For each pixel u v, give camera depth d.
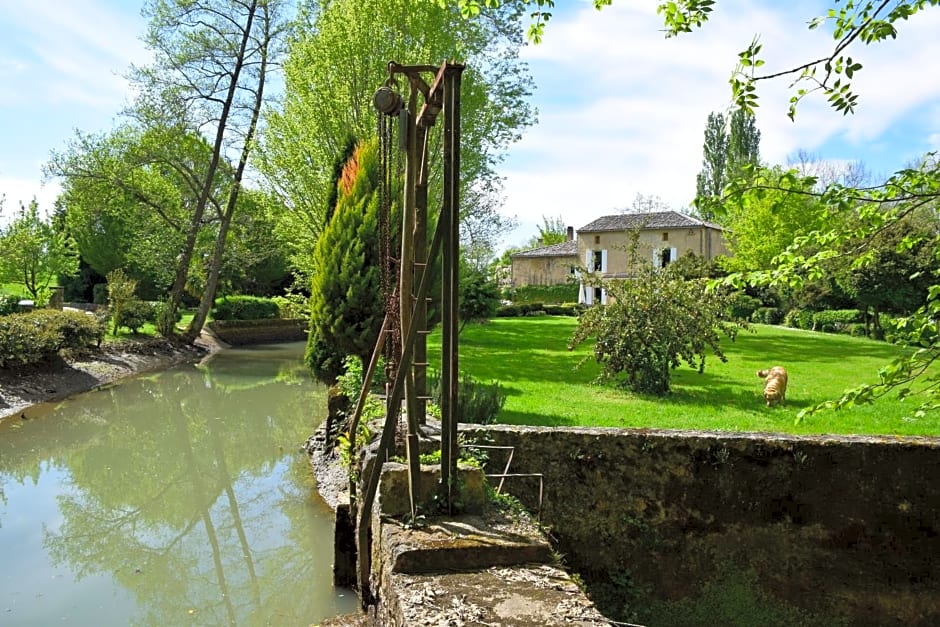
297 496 8.55
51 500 8.76
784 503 4.85
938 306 4.24
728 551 4.86
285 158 19.84
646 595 4.82
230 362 24.08
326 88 18.80
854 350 19.45
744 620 4.77
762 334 25.45
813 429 8.44
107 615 5.54
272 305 33.62
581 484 4.89
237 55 26.42
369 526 4.25
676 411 9.73
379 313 9.34
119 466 10.36
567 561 4.84
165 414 14.37
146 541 7.32
